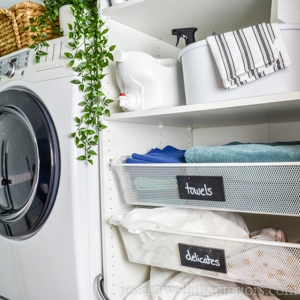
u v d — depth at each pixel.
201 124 1.39
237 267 0.84
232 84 0.81
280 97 0.74
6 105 1.12
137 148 1.19
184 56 0.93
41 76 1.04
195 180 0.88
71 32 0.96
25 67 1.10
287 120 1.27
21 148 1.11
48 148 0.99
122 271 1.09
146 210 0.98
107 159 1.05
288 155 0.77
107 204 1.04
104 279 1.03
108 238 1.04
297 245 0.73
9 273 1.14
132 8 1.02
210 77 0.86
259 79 0.80
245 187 0.81
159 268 1.17
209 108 0.85
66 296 0.98
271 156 0.79
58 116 0.99
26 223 1.06
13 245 1.12
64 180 0.98
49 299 1.03
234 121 1.27
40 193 1.01
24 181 1.10
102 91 1.06
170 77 1.08
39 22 1.09
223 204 0.86
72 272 0.96
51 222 1.00
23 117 1.07
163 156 1.04
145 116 0.97
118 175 1.02
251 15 1.10
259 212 0.81
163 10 1.05
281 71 0.78
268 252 0.79
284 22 0.83
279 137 1.34
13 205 1.15
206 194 0.87
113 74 1.11
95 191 1.03
